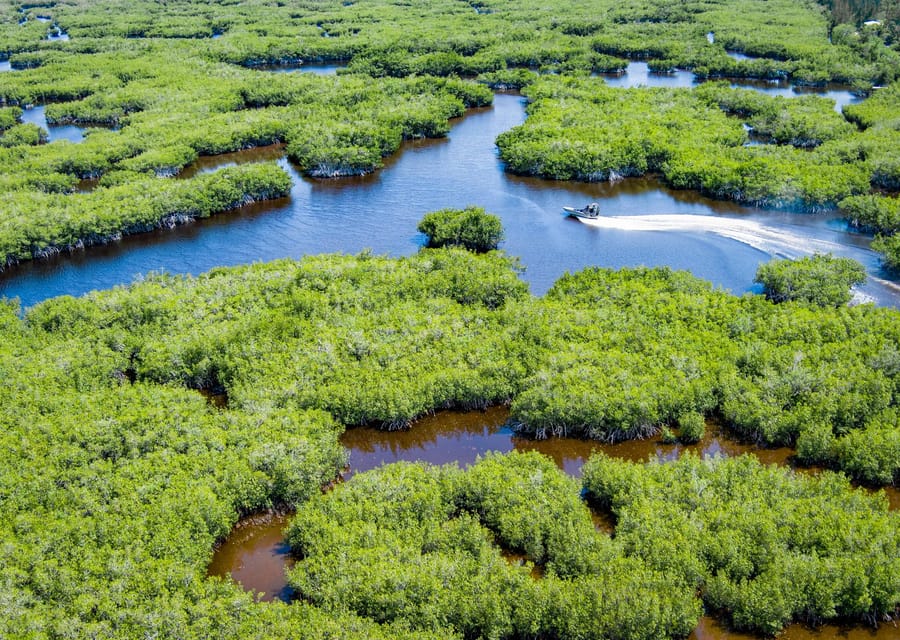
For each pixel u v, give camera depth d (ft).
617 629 171.01
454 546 195.83
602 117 522.47
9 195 420.77
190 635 171.53
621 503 210.38
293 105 582.35
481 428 260.21
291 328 289.74
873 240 364.99
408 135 550.77
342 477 240.53
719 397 254.68
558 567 191.31
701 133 489.26
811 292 304.71
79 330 298.35
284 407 253.24
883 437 222.89
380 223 422.00
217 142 515.91
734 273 350.84
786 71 653.30
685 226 400.26
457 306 305.32
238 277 334.03
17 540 196.65
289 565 206.69
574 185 465.47
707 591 185.16
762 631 180.65
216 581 194.70
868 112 520.83
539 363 266.98
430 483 215.51
